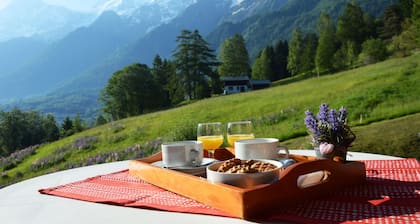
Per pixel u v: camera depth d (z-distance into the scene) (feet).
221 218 3.51
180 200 4.21
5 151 171.53
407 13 159.43
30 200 4.76
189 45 169.27
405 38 120.37
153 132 62.44
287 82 183.93
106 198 4.51
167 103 178.91
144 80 162.81
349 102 50.31
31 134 178.60
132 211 3.97
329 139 4.56
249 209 3.39
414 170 5.15
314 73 179.22
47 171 50.16
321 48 157.28
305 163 3.80
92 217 3.86
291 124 44.37
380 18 191.52
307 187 3.82
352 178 4.33
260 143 4.84
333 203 3.72
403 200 3.70
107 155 46.03
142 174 5.39
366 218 3.22
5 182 50.42
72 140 71.00
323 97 58.29
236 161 4.21
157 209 3.94
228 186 3.62
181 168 4.75
